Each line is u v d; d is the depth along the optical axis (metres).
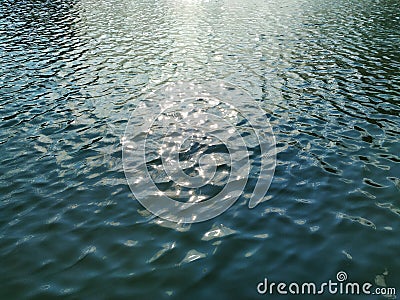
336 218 10.50
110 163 13.67
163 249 9.45
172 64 27.11
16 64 26.86
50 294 8.12
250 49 30.81
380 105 18.73
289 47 31.06
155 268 8.82
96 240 9.82
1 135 16.00
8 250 9.47
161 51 30.69
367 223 10.26
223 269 8.74
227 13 48.53
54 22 42.38
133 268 8.84
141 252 9.36
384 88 21.20
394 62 26.20
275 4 54.75
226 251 9.32
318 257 9.07
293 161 13.62
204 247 9.49
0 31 37.38
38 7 51.97
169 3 57.03
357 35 34.41
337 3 52.88
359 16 43.28
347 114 17.75
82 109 18.92
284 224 10.30
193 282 8.38
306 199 11.40
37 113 18.38
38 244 9.69
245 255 9.18
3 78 23.78
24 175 12.94
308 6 51.62
